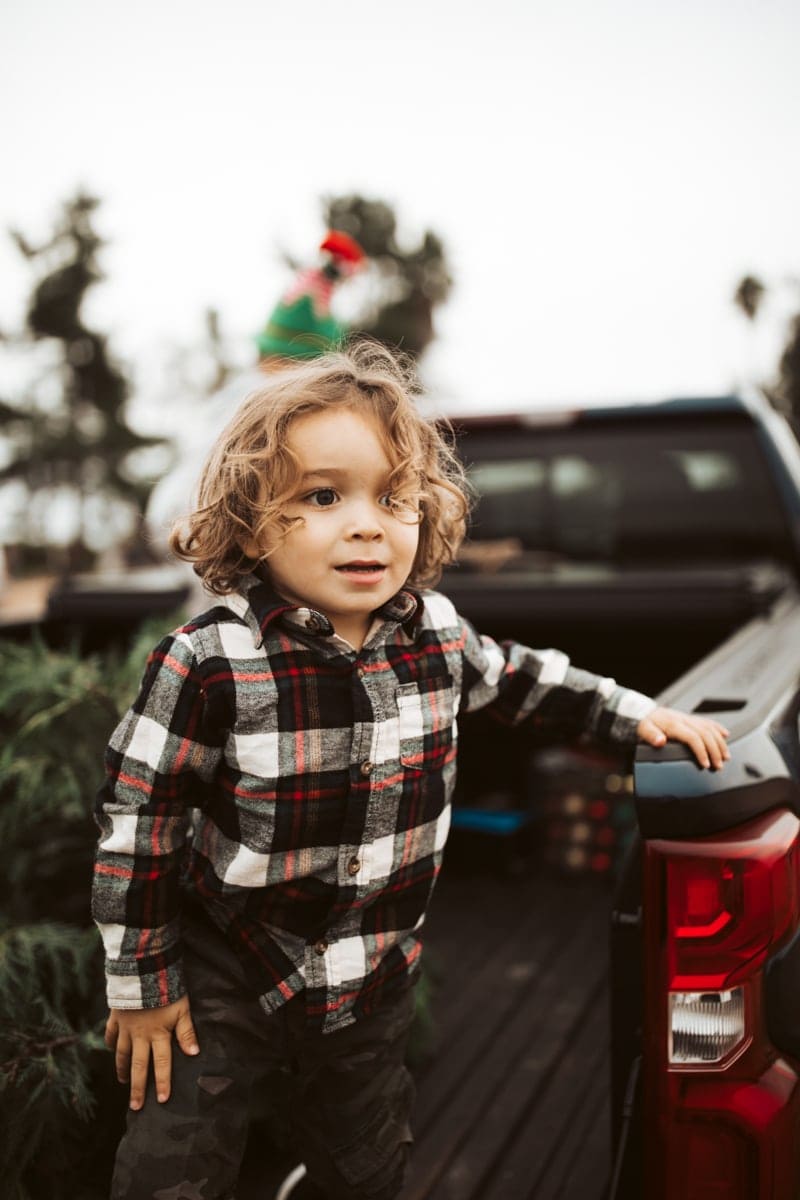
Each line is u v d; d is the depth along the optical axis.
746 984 1.07
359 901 1.25
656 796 1.10
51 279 33.91
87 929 2.03
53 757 2.00
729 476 2.99
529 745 3.17
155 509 3.02
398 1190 1.42
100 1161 1.66
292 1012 1.26
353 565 1.18
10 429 33.88
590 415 2.90
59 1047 1.57
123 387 34.97
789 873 1.08
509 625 2.71
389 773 1.24
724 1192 1.10
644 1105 1.13
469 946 2.64
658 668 2.72
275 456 1.18
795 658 1.60
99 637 2.98
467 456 3.12
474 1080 2.07
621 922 1.19
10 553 28.91
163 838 1.21
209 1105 1.24
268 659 1.20
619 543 3.19
